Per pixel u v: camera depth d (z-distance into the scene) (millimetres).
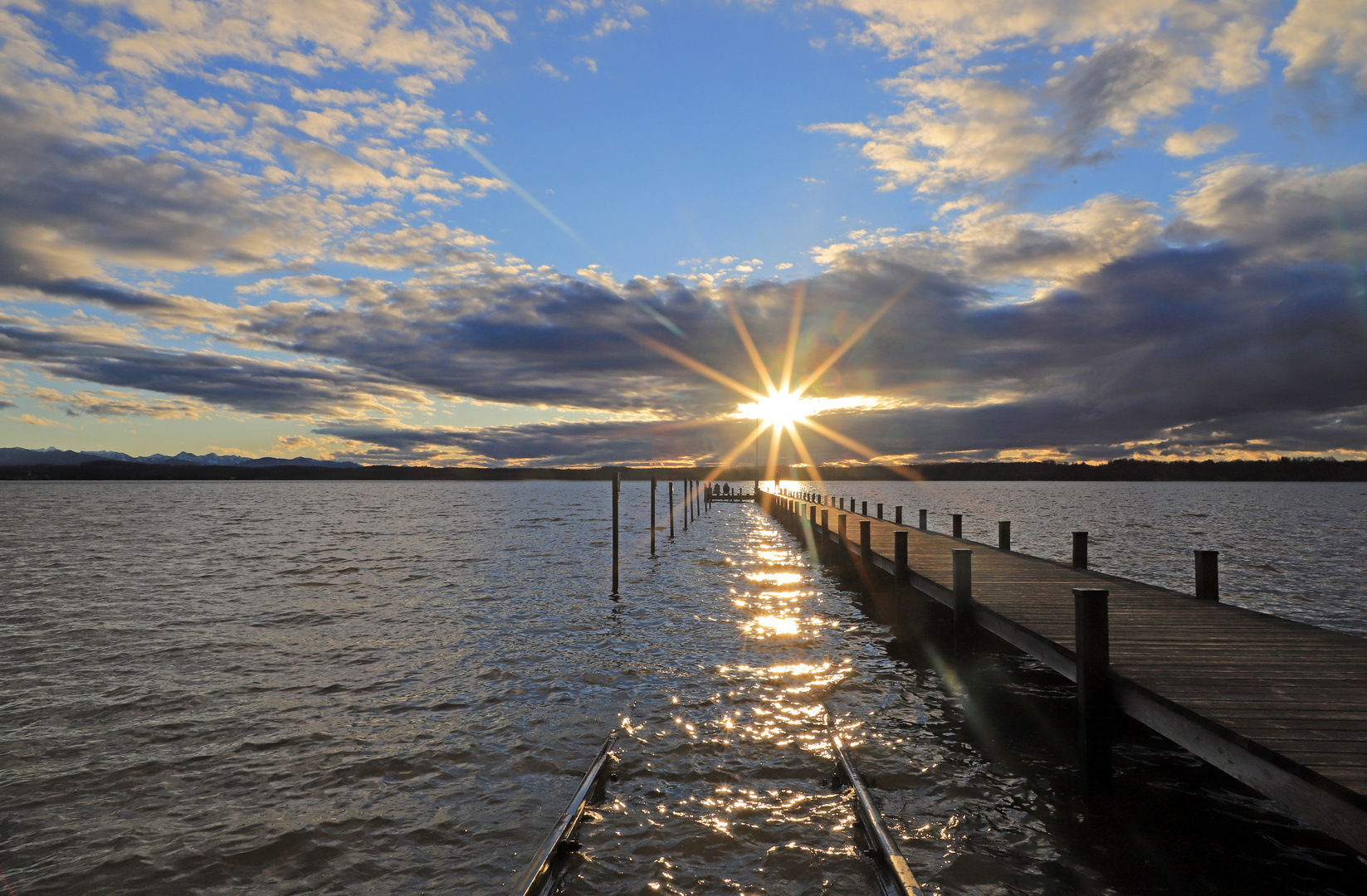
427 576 22859
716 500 81188
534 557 28438
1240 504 82188
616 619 15438
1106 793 6520
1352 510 67688
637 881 5242
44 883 5516
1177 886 5230
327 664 11797
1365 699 5734
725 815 6281
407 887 5391
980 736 8445
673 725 8656
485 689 10273
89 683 10828
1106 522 50344
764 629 14461
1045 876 5355
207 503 95000
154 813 6621
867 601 17672
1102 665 6605
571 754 7824
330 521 55281
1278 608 16984
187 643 13469
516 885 5379
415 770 7488
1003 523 17000
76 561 28094
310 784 7188
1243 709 5488
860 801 6164
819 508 29500
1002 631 9438
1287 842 5898
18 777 7438
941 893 5129
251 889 5402
